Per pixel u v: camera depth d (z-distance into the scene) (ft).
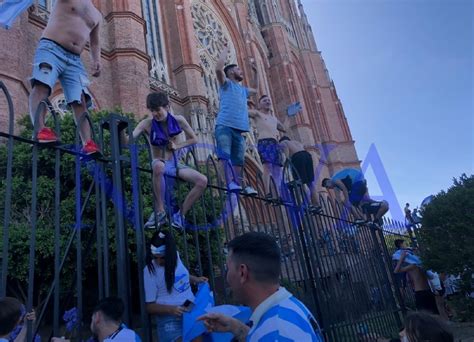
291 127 121.49
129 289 12.91
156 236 14.03
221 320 9.59
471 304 36.37
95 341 13.51
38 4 54.60
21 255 29.07
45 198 31.27
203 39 100.78
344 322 25.25
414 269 36.50
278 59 134.10
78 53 18.33
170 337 13.23
